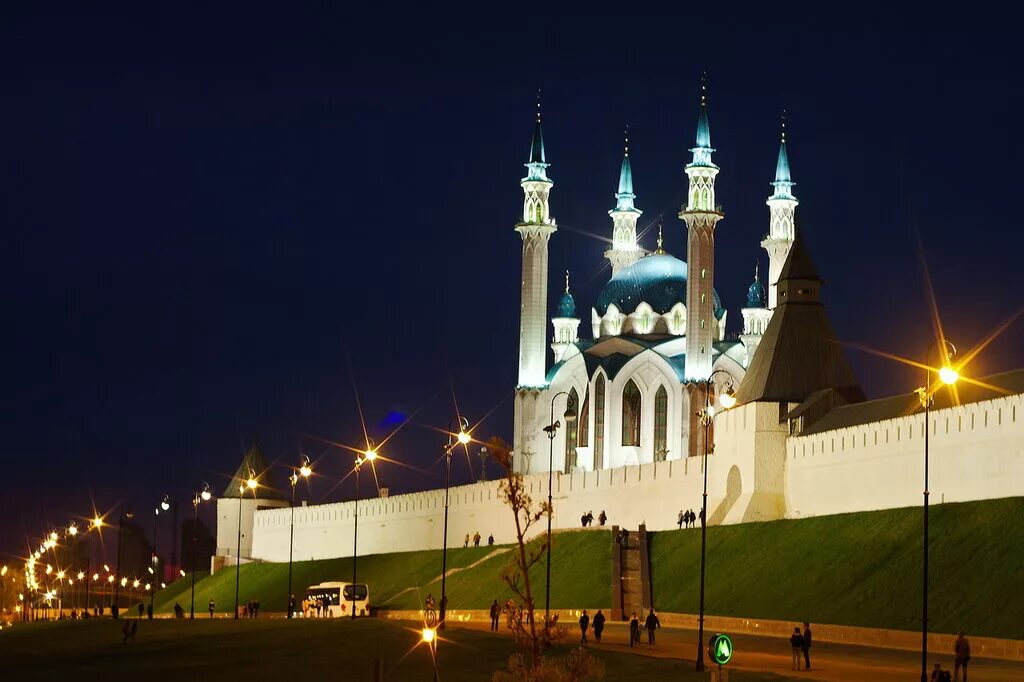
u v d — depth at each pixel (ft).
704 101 631.56
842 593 337.72
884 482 384.68
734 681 249.96
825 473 415.64
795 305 467.11
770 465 443.73
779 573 371.35
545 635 228.84
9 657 436.35
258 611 579.07
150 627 492.54
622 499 520.83
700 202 621.72
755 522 415.85
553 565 467.52
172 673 345.51
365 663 327.88
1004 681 240.53
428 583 529.45
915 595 316.40
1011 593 294.46
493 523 584.81
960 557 319.68
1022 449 331.36
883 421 387.75
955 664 238.89
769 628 344.49
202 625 472.44
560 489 561.02
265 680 318.24
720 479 462.19
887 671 259.39
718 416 469.16
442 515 622.95
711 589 389.19
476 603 469.98
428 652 333.83
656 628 359.87
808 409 438.40
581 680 241.55
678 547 433.07
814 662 276.21
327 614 497.46
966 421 351.87
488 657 321.52
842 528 372.38
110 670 366.43
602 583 427.33
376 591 552.82
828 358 458.50
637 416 643.86
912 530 345.10
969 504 338.75
